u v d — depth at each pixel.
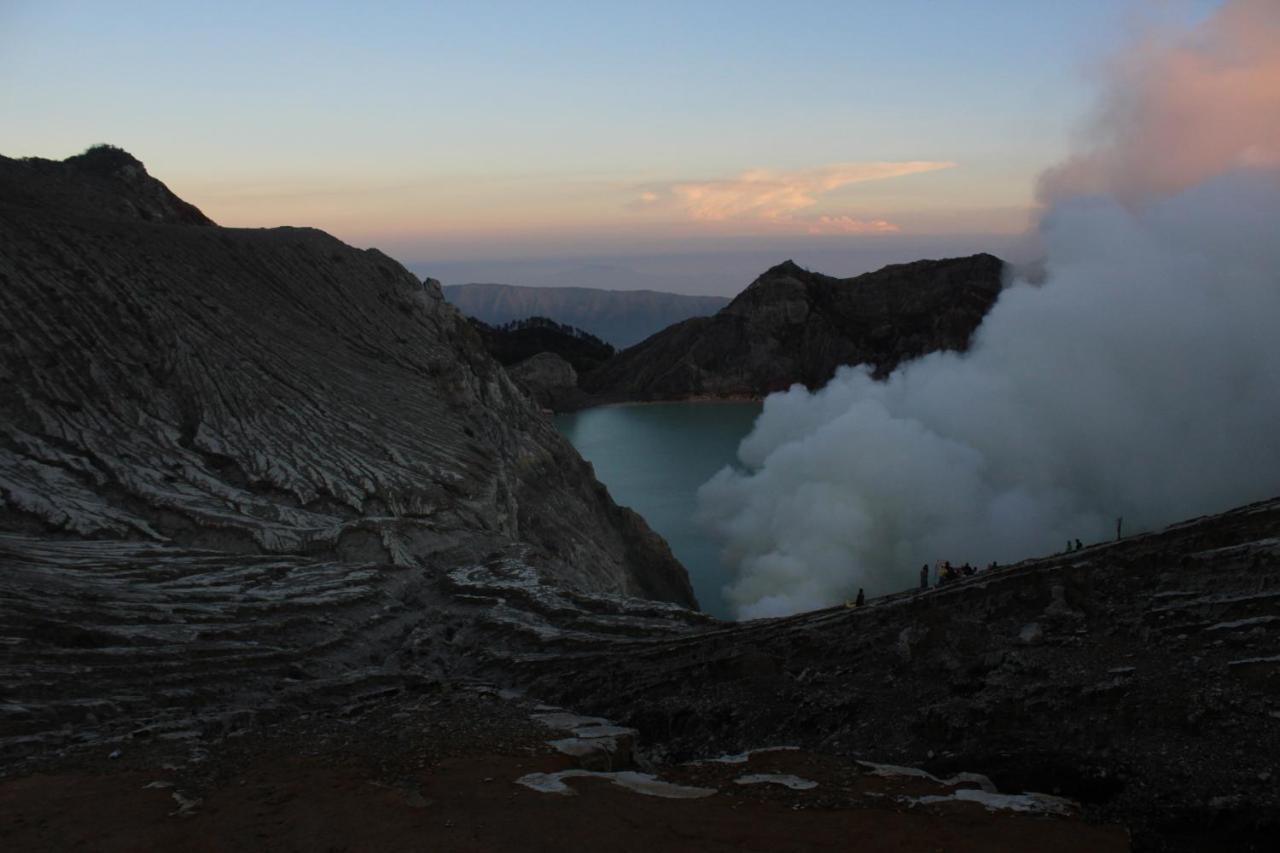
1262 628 16.45
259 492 38.56
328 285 64.50
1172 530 20.00
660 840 11.54
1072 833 11.70
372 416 49.81
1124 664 16.75
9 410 35.88
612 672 22.69
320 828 11.98
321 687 21.61
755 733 18.47
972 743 15.77
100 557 28.42
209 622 24.67
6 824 12.27
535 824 12.02
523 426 69.12
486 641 28.09
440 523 42.06
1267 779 13.25
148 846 11.55
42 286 41.75
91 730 17.19
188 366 42.81
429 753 15.45
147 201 69.44
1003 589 20.31
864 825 11.97
